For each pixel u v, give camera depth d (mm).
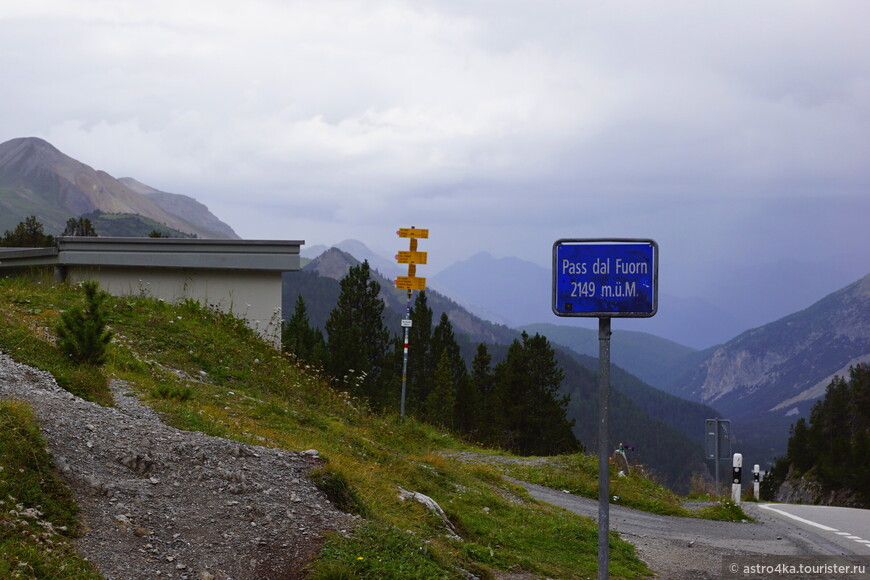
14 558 5590
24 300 18000
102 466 7691
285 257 22625
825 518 16844
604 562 5363
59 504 6664
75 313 12484
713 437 21203
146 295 22797
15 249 22625
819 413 98375
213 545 6750
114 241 22594
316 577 6457
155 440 8672
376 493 9883
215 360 17578
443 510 10586
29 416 7750
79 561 5898
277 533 7184
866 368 97312
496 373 60344
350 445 13664
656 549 11719
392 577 6809
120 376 13188
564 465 19328
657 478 21578
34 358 11562
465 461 18922
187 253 22547
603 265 5305
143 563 6215
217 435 10219
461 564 8188
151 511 7082
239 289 22922
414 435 20766
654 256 5285
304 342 60438
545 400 56094
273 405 14617
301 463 9242
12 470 6727
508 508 12766
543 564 9531
